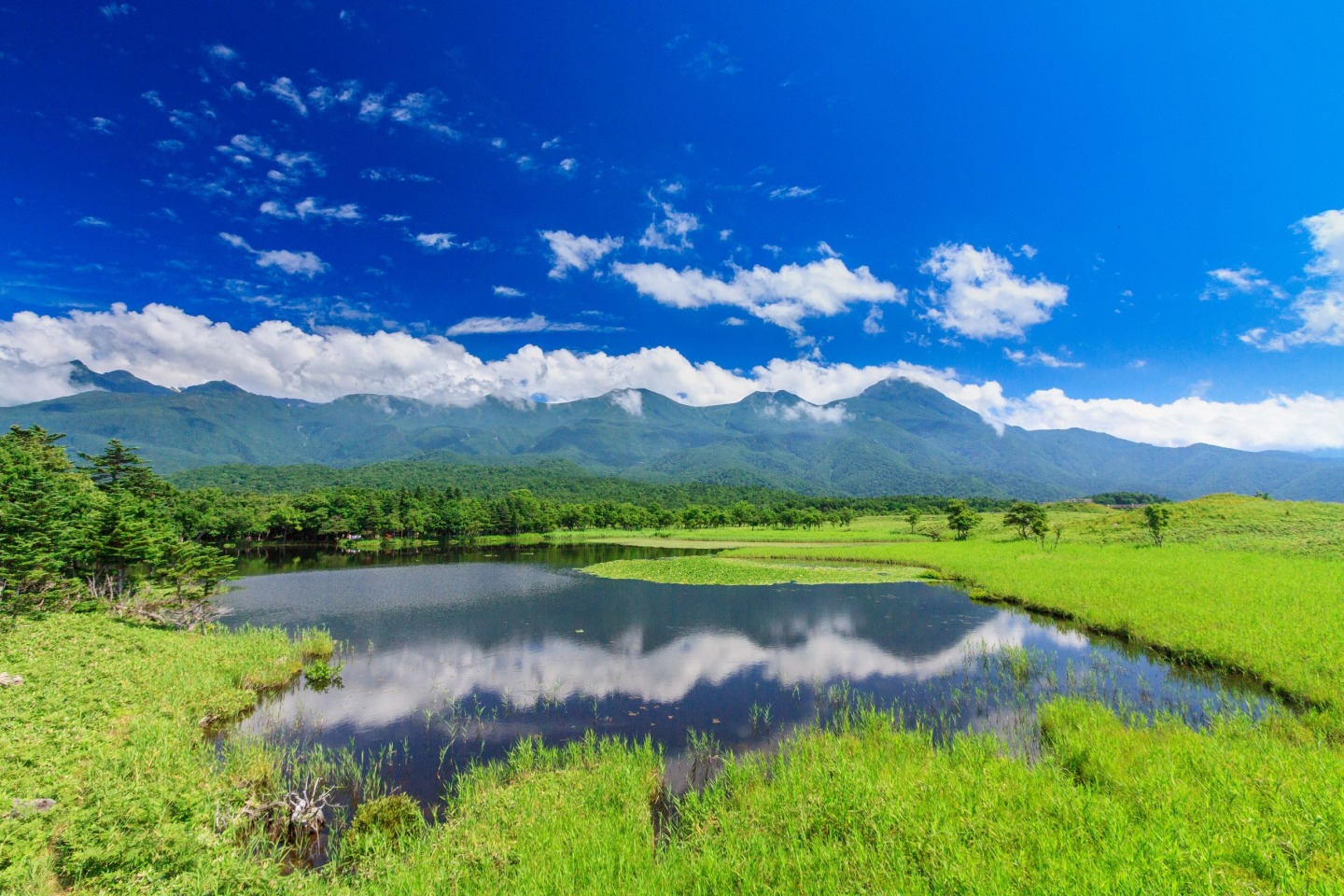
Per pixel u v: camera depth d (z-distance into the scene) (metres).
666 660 32.12
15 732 17.66
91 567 40.81
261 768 18.00
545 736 22.20
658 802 16.72
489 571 72.31
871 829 12.43
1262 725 18.31
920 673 28.77
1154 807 12.38
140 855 11.93
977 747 16.92
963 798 13.27
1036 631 36.78
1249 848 10.20
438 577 67.19
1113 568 51.84
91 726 19.48
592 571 71.06
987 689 25.88
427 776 19.09
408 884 11.71
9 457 42.59
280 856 14.51
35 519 36.19
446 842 13.78
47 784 15.23
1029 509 91.00
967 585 55.34
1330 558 53.19
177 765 17.03
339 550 108.44
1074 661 29.59
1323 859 9.84
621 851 12.55
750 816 14.08
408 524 124.62
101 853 11.72
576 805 15.44
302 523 112.81
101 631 30.61
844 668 29.94
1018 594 46.06
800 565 73.50
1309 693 21.23
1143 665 28.36
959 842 11.41
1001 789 13.59
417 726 23.33
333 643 35.50
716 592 54.09
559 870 11.73
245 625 39.69
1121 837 10.87
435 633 39.00
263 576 69.69
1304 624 28.75
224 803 15.45
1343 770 13.28
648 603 48.84
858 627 39.06
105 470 69.69
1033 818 12.27
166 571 43.44
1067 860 10.34
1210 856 10.08
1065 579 48.25
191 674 25.98
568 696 26.50
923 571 65.44
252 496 138.00
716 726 22.80
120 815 13.23
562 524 168.25
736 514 182.75
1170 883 9.18
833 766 15.62
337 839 15.36
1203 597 36.66
